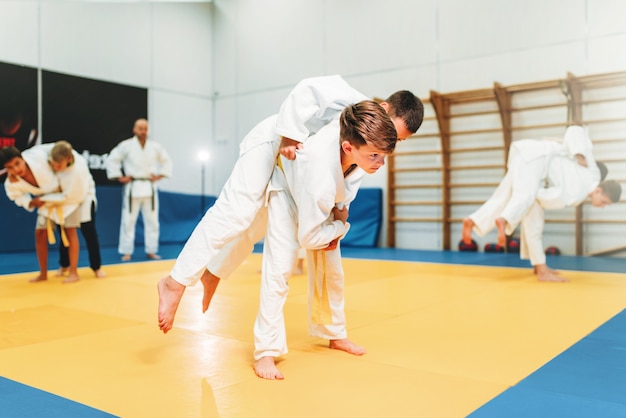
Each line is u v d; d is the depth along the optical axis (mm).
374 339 2244
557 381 1670
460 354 2000
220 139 9750
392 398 1526
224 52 9656
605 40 6238
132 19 8609
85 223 4230
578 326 2473
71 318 2730
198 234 1837
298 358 1963
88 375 1777
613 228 6215
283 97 8938
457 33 7254
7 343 2219
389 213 7762
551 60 6586
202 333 2396
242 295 3457
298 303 3146
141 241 8305
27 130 7316
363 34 8062
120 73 8445
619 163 6137
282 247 1822
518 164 3879
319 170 1701
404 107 1949
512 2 6836
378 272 4652
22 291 3646
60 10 7715
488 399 1515
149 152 6250
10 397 1562
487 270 4738
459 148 7297
